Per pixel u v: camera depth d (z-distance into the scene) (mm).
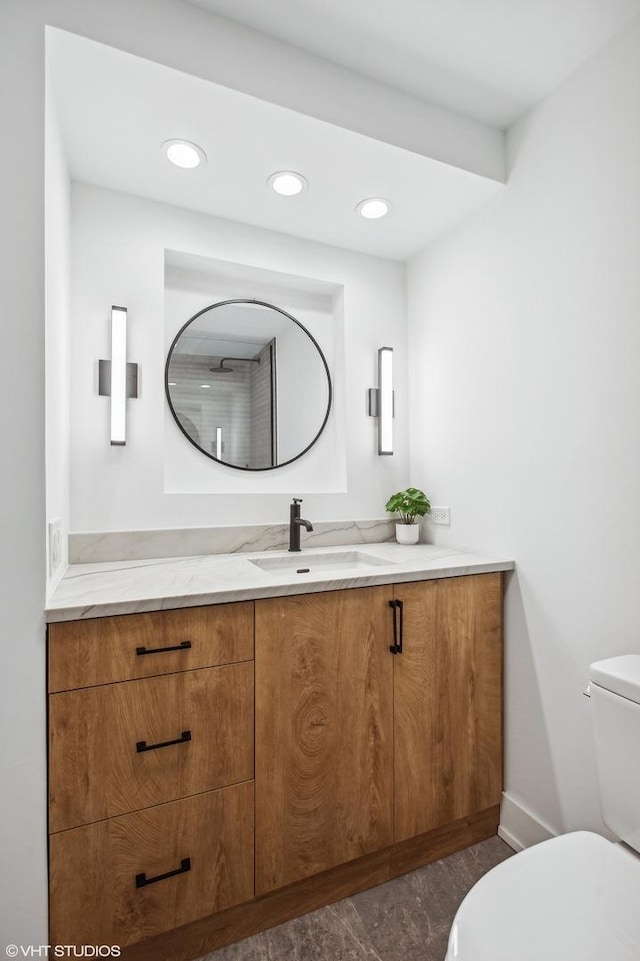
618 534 1314
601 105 1362
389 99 1497
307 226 1987
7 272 1054
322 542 2062
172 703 1146
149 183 1695
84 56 1162
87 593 1172
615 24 1288
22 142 1073
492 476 1771
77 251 1678
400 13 1253
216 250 1902
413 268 2246
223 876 1202
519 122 1647
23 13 1083
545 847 977
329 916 1335
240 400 2049
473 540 1864
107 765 1084
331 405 2244
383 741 1429
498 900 844
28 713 1027
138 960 1149
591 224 1392
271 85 1324
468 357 1902
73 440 1651
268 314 2131
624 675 1083
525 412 1626
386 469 2248
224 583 1297
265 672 1257
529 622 1589
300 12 1255
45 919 1026
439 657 1535
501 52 1375
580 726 1416
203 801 1181
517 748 1619
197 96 1293
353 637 1382
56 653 1046
